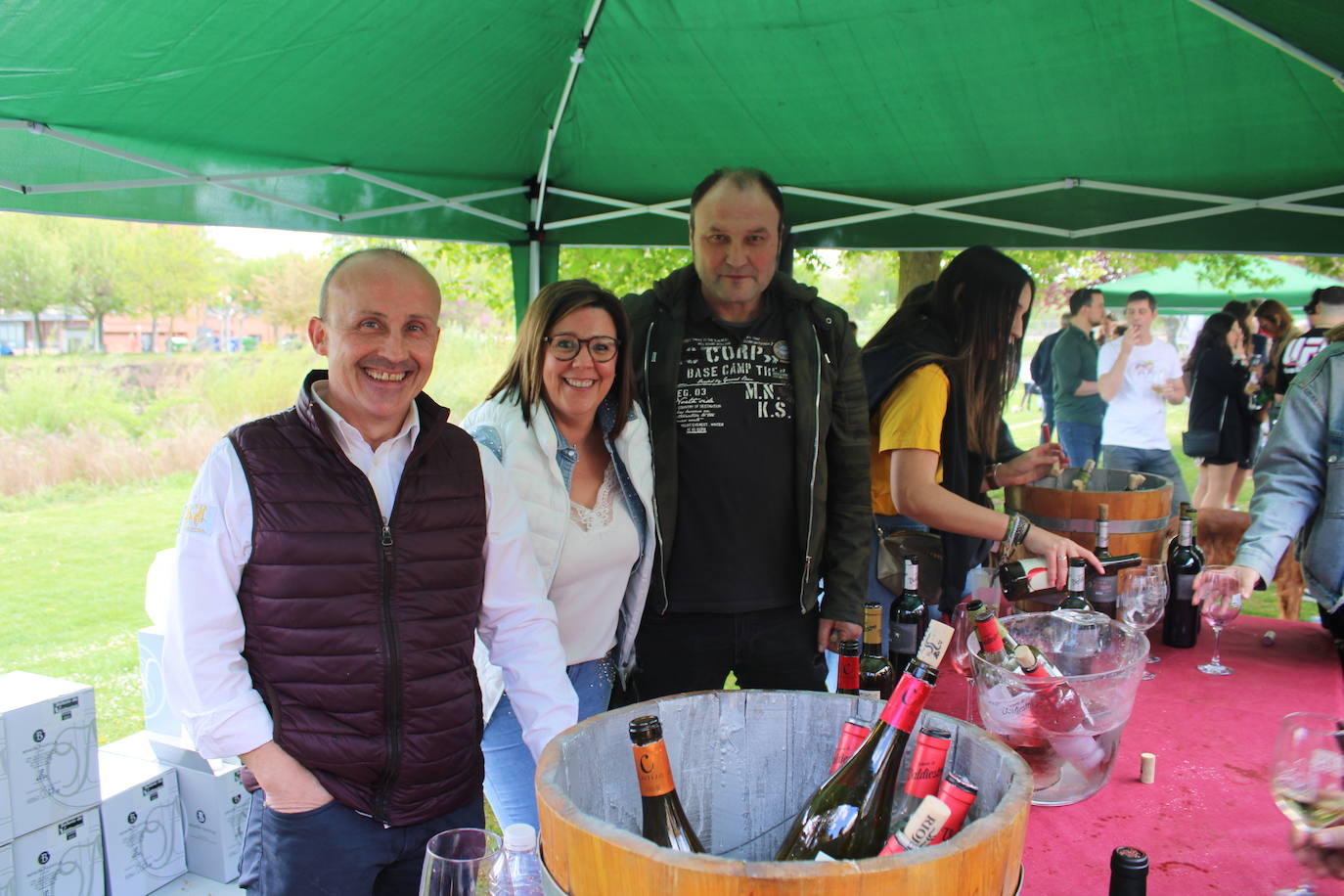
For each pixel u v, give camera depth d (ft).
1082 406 21.70
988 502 8.69
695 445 7.04
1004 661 4.89
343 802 4.97
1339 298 19.40
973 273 7.49
